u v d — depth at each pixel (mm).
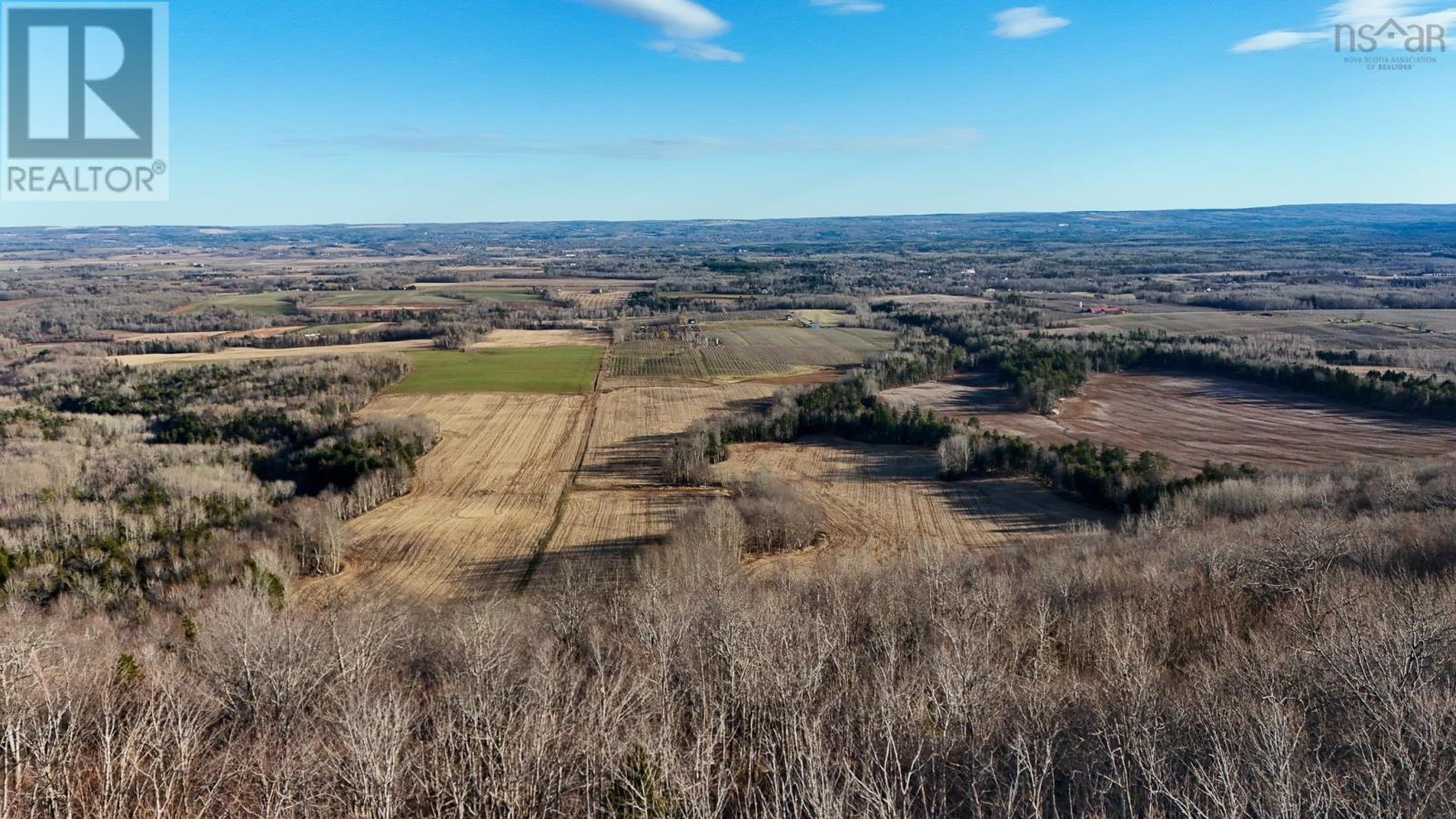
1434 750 20734
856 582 42812
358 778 23266
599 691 27781
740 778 25281
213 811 23859
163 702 26703
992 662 30812
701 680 30234
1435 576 36438
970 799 22844
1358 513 52531
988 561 51031
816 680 29078
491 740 24266
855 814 22047
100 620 43625
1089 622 34344
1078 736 24859
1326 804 19281
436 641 36406
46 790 23125
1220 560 39469
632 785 22234
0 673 27766
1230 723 23406
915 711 26375
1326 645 27828
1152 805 20125
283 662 30844
